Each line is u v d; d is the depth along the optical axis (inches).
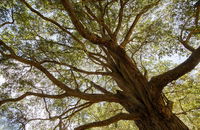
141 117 192.5
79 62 313.6
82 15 208.2
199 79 323.6
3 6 213.5
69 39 250.2
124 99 210.1
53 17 290.4
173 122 178.5
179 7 242.8
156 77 190.4
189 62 174.4
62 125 224.2
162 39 278.8
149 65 367.2
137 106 199.0
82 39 301.1
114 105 370.3
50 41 238.2
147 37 288.5
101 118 351.6
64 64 237.1
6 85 231.1
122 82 232.5
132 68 213.6
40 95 195.9
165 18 299.9
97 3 267.3
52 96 195.5
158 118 181.0
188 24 247.6
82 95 194.5
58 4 207.8
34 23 273.1
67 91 194.2
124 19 311.1
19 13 244.5
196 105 292.7
